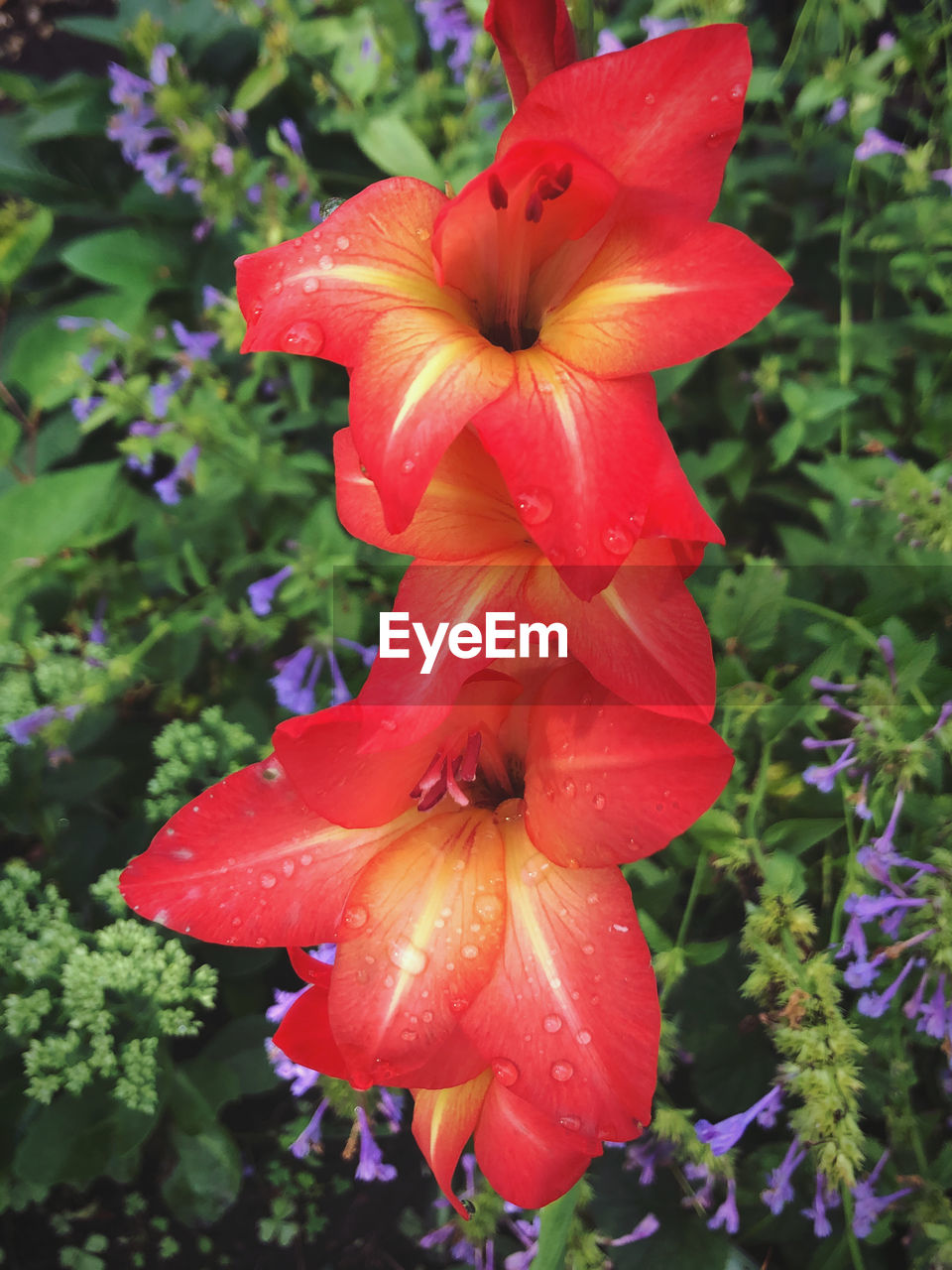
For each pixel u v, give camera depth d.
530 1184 0.19
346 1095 0.30
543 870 0.18
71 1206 0.43
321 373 0.44
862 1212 0.29
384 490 0.15
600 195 0.16
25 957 0.33
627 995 0.17
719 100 0.15
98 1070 0.37
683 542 0.18
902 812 0.29
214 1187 0.38
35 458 0.45
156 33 0.38
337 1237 0.43
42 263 0.51
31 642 0.37
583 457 0.15
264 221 0.39
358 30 0.39
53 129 0.49
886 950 0.26
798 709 0.30
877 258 0.42
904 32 0.38
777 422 0.44
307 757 0.18
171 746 0.35
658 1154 0.33
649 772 0.17
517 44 0.16
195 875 0.19
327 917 0.19
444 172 0.40
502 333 0.17
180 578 0.41
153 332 0.44
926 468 0.41
